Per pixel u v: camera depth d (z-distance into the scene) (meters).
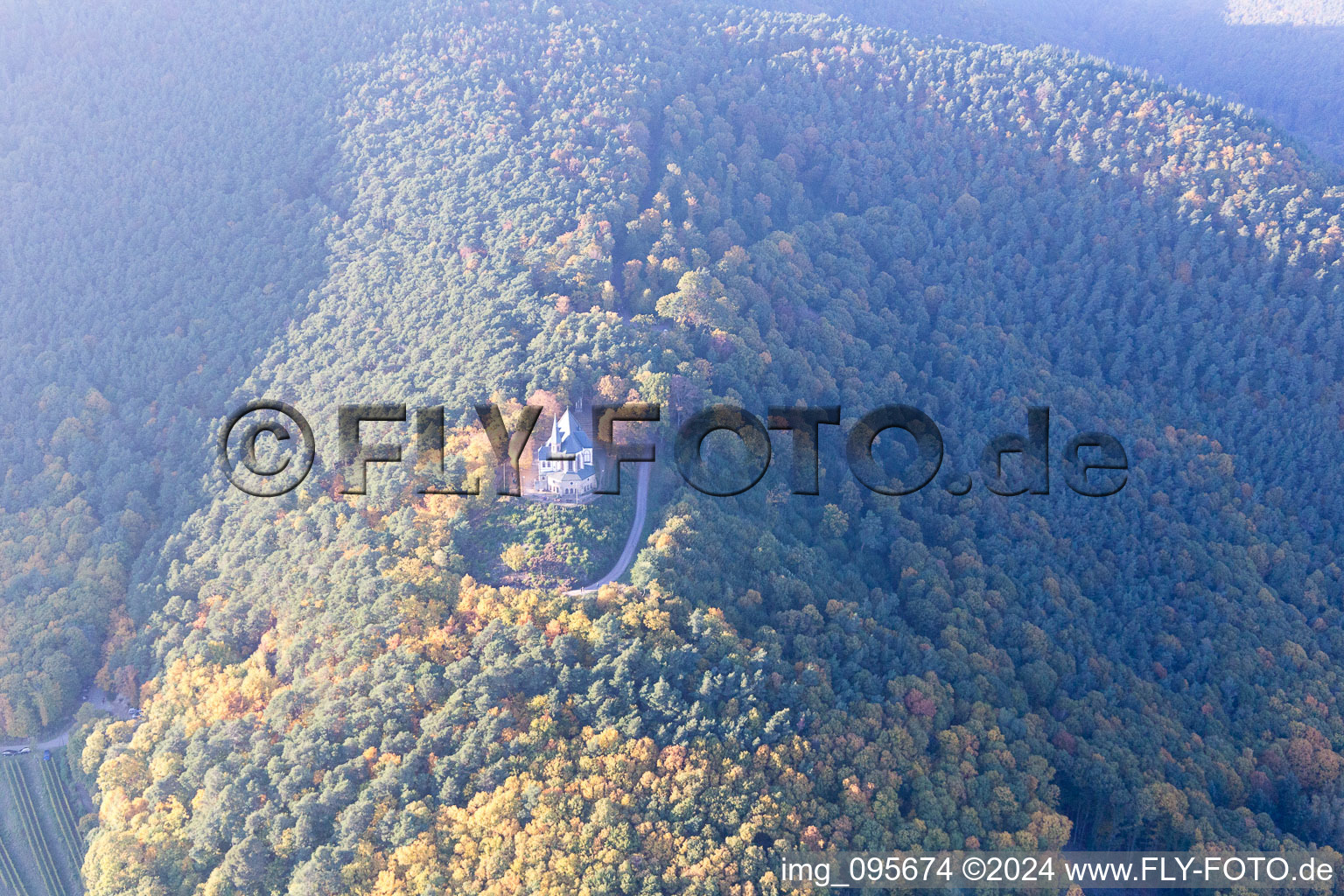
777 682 161.50
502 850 139.50
